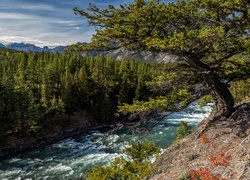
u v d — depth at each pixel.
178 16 11.51
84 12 12.34
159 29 12.05
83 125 65.56
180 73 14.09
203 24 11.95
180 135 27.06
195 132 14.93
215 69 13.70
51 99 70.50
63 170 35.22
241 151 10.06
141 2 12.09
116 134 54.06
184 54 12.45
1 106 51.41
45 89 68.81
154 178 13.11
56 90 75.25
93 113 70.12
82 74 75.56
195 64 13.31
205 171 10.02
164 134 49.47
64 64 90.19
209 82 13.75
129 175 16.09
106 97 70.25
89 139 52.78
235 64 13.67
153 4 11.44
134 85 82.94
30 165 37.69
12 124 51.97
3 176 33.44
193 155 12.66
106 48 12.74
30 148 47.97
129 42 12.70
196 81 14.47
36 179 32.31
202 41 11.07
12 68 85.44
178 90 13.64
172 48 11.19
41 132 56.00
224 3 10.67
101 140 50.59
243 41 11.45
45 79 71.12
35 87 73.19
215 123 14.20
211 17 11.88
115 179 16.50
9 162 39.50
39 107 60.16
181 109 13.00
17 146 48.47
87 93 73.44
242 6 11.09
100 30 12.12
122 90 74.94
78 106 69.81
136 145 19.09
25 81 75.38
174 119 61.94
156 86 13.55
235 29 11.99
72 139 53.84
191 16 11.66
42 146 49.09
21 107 53.91
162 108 12.38
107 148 44.88
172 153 14.62
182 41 10.27
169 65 14.29
